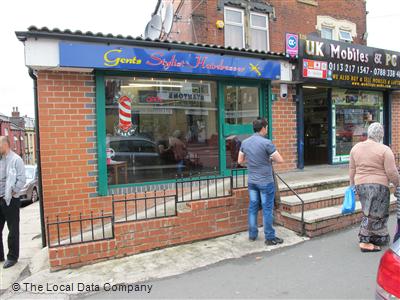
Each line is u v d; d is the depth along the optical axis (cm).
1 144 483
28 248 583
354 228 568
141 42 549
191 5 912
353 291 356
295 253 470
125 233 482
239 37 988
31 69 527
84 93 547
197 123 671
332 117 884
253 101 737
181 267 441
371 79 843
